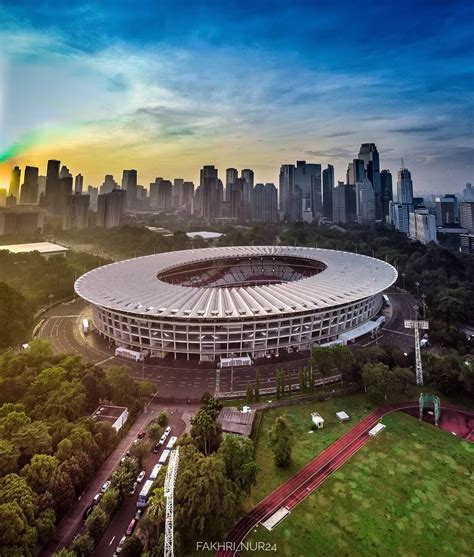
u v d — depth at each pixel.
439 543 102.06
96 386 158.75
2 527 89.88
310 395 170.62
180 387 181.75
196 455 115.19
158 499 97.56
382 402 166.88
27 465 111.38
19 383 157.12
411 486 121.25
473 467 129.38
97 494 117.44
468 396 171.12
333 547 100.94
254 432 147.12
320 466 129.88
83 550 94.62
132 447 130.00
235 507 105.44
